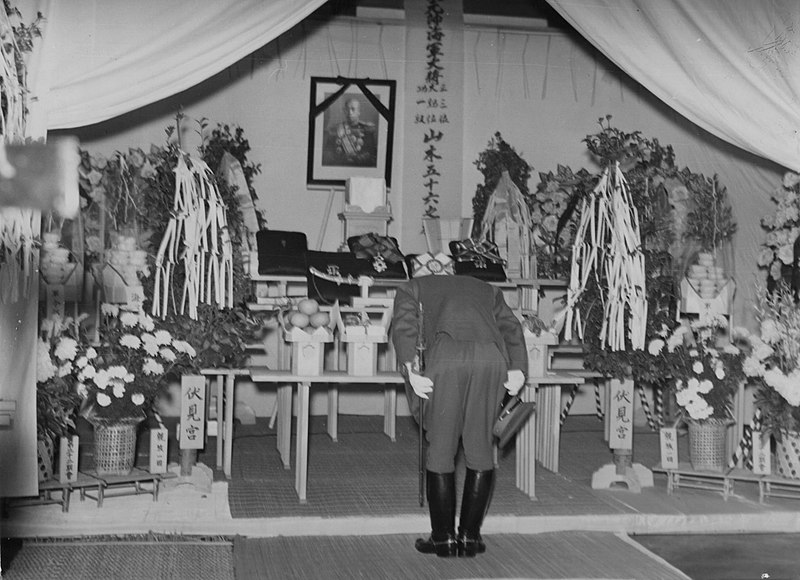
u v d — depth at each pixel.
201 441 5.22
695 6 4.85
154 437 5.10
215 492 5.15
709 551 4.58
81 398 5.10
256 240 6.98
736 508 5.07
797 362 5.36
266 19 4.58
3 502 4.62
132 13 4.41
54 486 4.69
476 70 8.61
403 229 8.50
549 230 7.97
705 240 7.29
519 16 8.66
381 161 8.45
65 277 5.27
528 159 8.66
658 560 4.33
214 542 4.48
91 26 4.36
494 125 8.64
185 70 4.49
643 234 5.94
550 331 5.53
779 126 4.89
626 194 5.75
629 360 5.51
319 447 6.70
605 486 5.50
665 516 4.90
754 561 4.42
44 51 4.29
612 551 4.47
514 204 7.75
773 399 5.35
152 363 5.08
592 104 8.73
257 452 6.41
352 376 5.04
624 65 4.99
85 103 4.36
